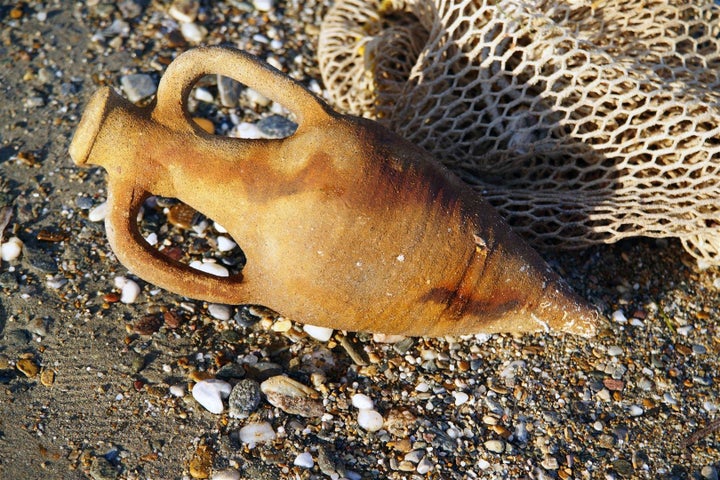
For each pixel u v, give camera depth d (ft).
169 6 3.02
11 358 2.45
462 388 2.45
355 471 2.34
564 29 2.49
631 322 2.58
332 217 2.23
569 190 2.60
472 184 2.62
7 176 2.70
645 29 2.59
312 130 2.28
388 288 2.27
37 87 2.85
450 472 2.35
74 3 3.02
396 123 2.65
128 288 2.53
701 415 2.46
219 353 2.46
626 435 2.42
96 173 2.71
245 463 2.34
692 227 2.55
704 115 2.46
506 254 2.34
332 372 2.46
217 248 2.61
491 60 2.50
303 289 2.27
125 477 2.31
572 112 2.55
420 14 2.75
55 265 2.57
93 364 2.44
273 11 3.03
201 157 2.27
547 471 2.36
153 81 2.87
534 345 2.52
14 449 2.34
